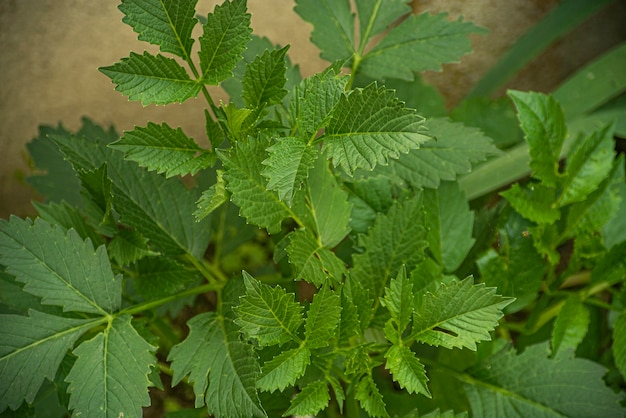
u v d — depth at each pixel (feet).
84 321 2.15
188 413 2.40
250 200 2.02
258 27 2.89
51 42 2.82
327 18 2.53
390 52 2.53
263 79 2.00
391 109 1.82
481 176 2.81
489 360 2.41
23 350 2.10
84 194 2.30
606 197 2.54
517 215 2.50
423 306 2.03
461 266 2.52
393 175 2.41
